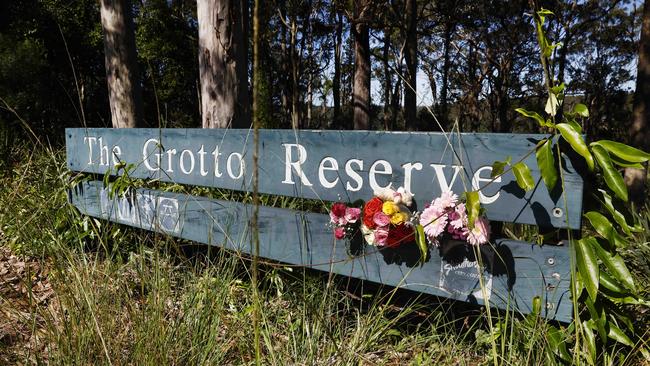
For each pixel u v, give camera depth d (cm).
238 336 235
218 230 296
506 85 2522
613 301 198
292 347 227
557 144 184
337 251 249
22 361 214
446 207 204
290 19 2556
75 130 401
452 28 2492
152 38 2133
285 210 269
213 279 261
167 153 328
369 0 1499
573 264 178
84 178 391
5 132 664
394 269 230
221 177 298
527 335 203
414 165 223
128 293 246
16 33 1287
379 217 216
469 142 208
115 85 622
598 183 208
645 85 809
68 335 209
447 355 219
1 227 388
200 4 419
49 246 280
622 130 2986
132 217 345
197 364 214
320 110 3653
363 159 238
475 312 264
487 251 205
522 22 2175
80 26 1748
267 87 2362
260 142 277
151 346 207
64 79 1667
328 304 258
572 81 2970
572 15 2083
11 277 326
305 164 259
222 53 418
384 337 245
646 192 734
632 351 212
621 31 2677
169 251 296
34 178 456
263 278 278
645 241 297
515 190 198
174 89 2248
